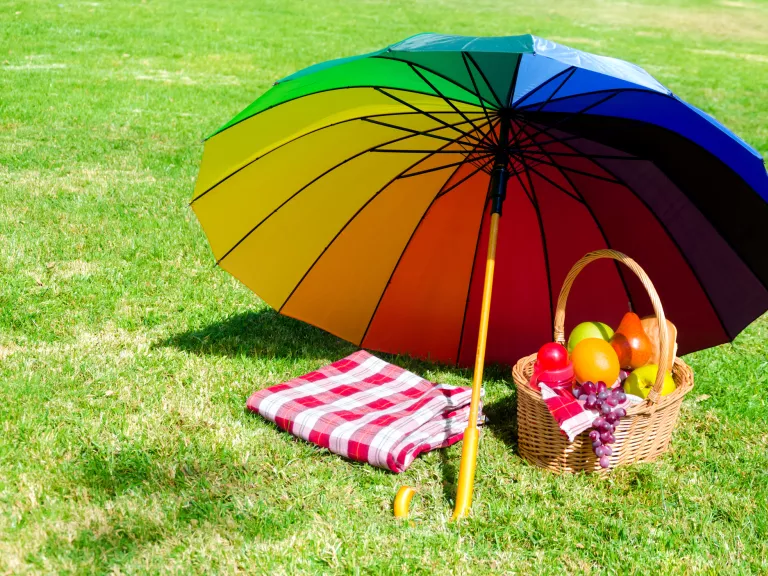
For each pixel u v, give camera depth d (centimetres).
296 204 380
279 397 364
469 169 385
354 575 265
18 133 835
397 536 286
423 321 419
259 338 445
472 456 306
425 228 397
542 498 314
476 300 412
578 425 308
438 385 381
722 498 319
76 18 1677
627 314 346
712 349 474
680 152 332
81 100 1009
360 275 403
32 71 1167
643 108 315
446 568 272
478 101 333
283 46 1600
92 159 770
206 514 290
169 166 766
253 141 358
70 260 529
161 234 587
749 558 285
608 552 285
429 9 2527
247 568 266
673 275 376
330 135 368
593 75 297
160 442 334
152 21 1752
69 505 290
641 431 328
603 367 319
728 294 363
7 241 546
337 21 2066
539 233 396
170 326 450
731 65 1819
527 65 309
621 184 365
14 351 407
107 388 377
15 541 271
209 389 385
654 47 2056
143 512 289
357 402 369
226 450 333
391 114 365
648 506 313
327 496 308
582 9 2861
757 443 367
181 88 1144
